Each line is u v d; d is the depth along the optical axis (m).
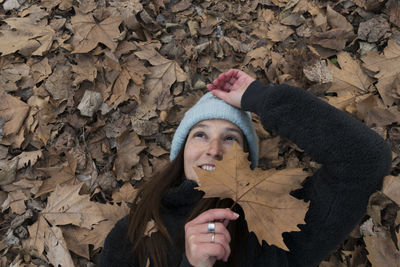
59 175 1.98
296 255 1.27
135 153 2.06
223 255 0.84
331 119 1.11
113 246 1.43
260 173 0.89
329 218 1.14
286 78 2.13
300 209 0.85
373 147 1.06
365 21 2.21
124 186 2.00
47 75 2.16
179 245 1.26
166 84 2.18
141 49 2.23
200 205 1.24
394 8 2.15
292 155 2.04
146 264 1.29
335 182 1.11
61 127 2.09
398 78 1.95
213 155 1.35
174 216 1.36
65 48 2.19
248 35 2.37
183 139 1.48
